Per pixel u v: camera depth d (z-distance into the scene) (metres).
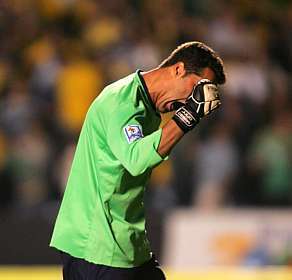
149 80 14.94
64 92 40.84
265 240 34.97
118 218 15.01
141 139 14.09
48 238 34.94
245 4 46.81
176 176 38.66
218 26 44.84
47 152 38.91
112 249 14.98
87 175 15.09
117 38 43.47
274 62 44.81
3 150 39.06
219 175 38.84
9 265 34.75
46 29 45.03
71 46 43.78
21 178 38.59
